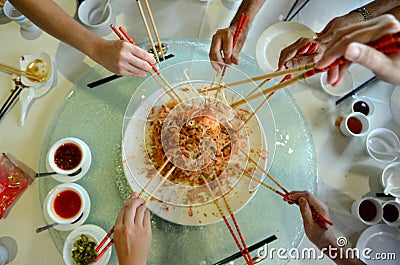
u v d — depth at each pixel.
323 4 0.94
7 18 0.87
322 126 0.87
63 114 0.82
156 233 0.77
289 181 0.81
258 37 0.91
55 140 0.80
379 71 0.49
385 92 0.89
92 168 0.80
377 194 0.83
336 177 0.84
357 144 0.86
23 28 0.86
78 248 0.71
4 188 0.77
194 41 0.87
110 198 0.78
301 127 0.84
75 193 0.75
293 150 0.83
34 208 0.78
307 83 0.88
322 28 0.93
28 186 0.79
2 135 0.82
